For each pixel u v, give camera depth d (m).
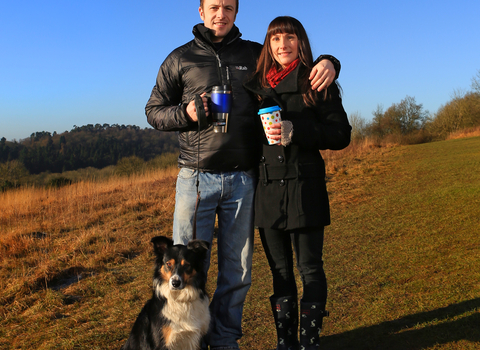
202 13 2.74
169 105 2.74
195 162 2.57
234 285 2.69
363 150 21.34
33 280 4.69
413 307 3.23
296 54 2.52
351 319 3.19
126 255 5.89
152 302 2.59
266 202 2.53
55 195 12.02
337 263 4.71
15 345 3.34
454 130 40.00
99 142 64.50
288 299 2.57
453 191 8.19
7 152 56.97
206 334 2.64
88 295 4.43
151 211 8.42
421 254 4.63
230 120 2.52
